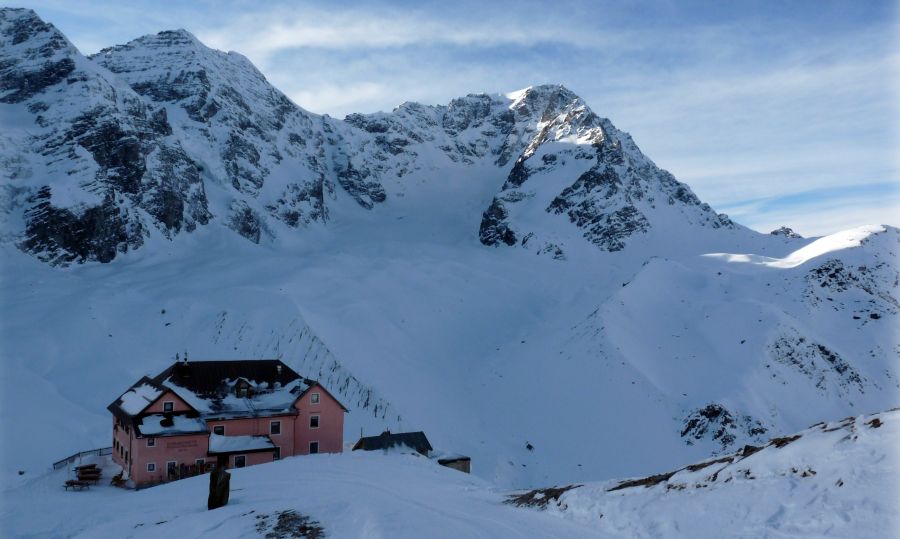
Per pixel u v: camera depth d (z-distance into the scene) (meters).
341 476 47.94
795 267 160.75
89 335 120.25
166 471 60.69
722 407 103.50
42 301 137.00
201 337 126.19
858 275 158.38
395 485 44.25
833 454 23.94
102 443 79.94
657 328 137.75
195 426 62.78
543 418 110.06
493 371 130.12
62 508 47.16
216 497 40.31
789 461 25.09
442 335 152.88
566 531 27.69
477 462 94.19
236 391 69.44
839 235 181.00
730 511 23.73
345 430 96.75
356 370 116.25
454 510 34.16
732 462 28.03
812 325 137.88
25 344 113.69
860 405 116.69
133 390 68.25
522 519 30.56
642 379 114.62
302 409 69.38
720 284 156.00
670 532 24.44
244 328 127.81
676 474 29.73
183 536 34.34
